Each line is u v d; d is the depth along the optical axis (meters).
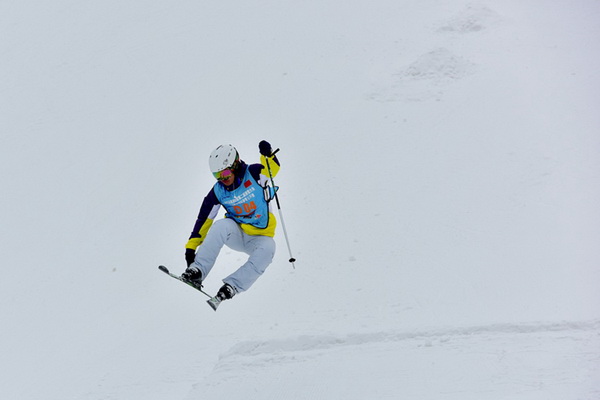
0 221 54.09
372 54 75.12
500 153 45.22
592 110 49.34
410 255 34.50
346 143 53.53
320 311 30.34
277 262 37.22
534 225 34.78
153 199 53.41
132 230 48.69
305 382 18.55
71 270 44.34
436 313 27.00
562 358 17.05
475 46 69.44
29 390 29.81
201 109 70.44
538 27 72.81
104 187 57.47
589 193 36.97
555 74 58.44
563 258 30.52
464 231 35.94
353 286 32.47
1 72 92.94
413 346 20.31
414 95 60.38
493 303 26.95
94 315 37.53
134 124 70.50
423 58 65.06
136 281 40.78
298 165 51.03
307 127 59.12
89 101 79.06
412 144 50.38
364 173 47.12
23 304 40.75
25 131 73.25
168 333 32.41
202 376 26.03
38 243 49.53
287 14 95.19
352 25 86.38
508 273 30.16
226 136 62.16
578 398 14.24
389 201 41.91
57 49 97.75
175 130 66.75
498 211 37.44
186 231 46.97
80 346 33.84
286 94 68.88
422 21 82.25
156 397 24.69
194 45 90.62
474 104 55.25
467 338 20.19
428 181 43.59
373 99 62.09
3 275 45.34
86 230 50.22
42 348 34.84
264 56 82.06
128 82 82.69
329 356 20.67
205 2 106.44
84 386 28.38
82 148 66.88
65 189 58.44
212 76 79.25
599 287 26.34
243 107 68.12
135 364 29.31
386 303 29.59
